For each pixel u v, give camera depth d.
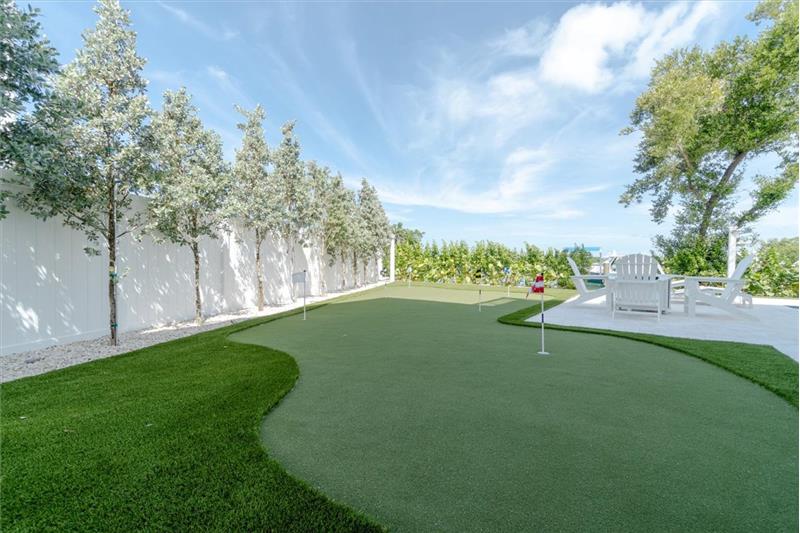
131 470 2.07
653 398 3.15
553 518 1.64
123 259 6.96
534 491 1.84
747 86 14.05
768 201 14.38
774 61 13.52
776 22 13.68
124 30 5.83
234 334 6.31
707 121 14.93
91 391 3.48
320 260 15.45
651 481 1.93
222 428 2.61
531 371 3.97
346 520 1.64
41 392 3.46
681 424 2.63
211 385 3.61
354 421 2.72
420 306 10.09
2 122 4.06
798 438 2.42
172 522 1.65
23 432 2.58
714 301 7.73
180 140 7.29
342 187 15.91
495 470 2.04
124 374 4.05
